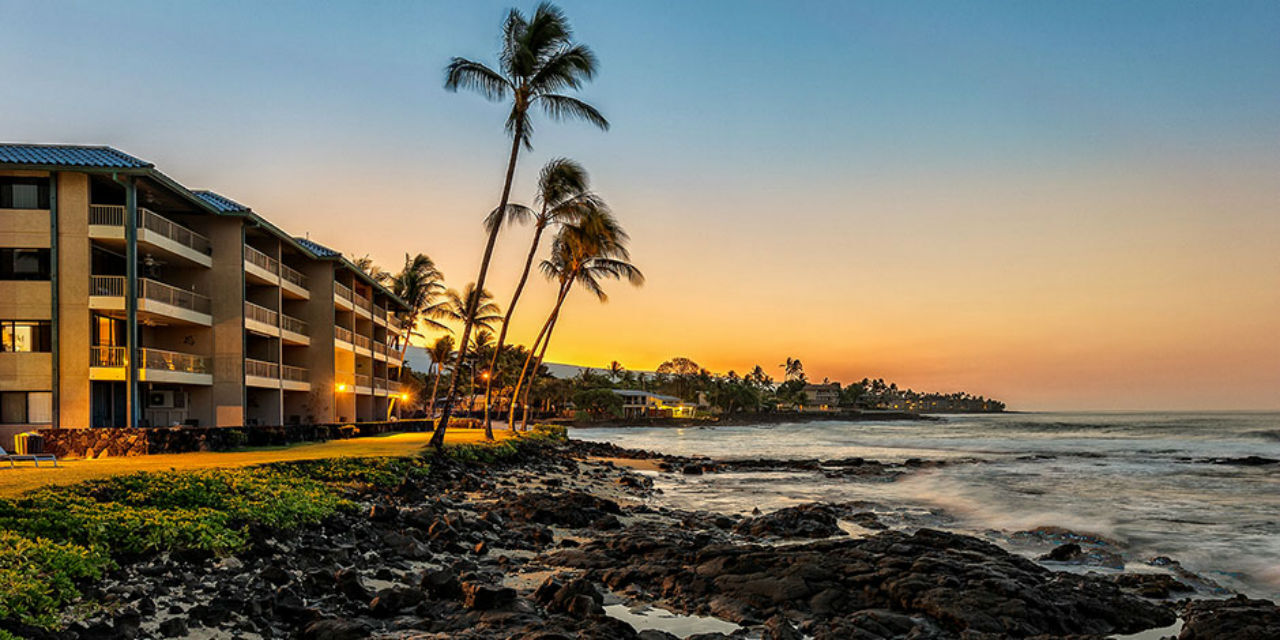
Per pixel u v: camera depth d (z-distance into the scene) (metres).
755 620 10.83
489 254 31.98
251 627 9.02
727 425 174.50
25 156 29.05
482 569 13.41
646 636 9.59
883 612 10.90
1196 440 78.25
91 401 28.97
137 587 9.59
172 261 34.12
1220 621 10.43
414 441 34.91
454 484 24.92
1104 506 25.72
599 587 12.46
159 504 13.69
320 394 45.97
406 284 68.56
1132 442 75.19
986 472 40.34
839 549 14.70
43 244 28.80
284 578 10.85
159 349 34.38
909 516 23.70
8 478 15.29
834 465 46.38
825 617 11.04
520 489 26.81
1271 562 16.70
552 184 38.50
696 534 17.59
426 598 10.57
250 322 36.75
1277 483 33.50
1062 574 14.12
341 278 52.25
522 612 10.07
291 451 26.91
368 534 15.04
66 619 8.25
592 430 129.88
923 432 120.06
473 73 30.66
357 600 10.54
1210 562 16.73
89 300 29.02
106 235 29.23
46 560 9.14
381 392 56.75
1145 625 11.09
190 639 8.48
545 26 31.03
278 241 40.94
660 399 174.00
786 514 21.34
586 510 20.73
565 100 31.39
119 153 31.36
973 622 10.48
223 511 13.33
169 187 31.17
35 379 28.44
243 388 35.47
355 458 22.92
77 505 12.02
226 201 39.00
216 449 27.52
